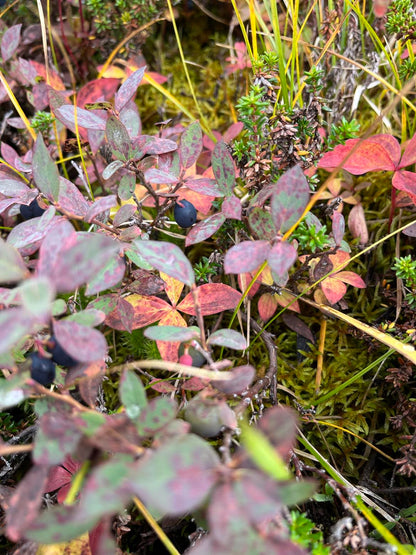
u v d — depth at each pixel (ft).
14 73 0.94
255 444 0.31
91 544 0.50
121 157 0.64
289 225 0.49
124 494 0.32
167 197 0.67
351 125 0.66
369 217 0.88
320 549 0.46
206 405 0.44
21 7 1.06
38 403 0.44
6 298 0.44
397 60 0.93
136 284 0.63
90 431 0.39
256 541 0.32
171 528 0.62
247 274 0.74
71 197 0.59
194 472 0.32
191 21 1.18
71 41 1.05
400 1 0.77
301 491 0.31
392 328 0.68
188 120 1.03
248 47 0.80
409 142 0.70
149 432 0.38
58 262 0.36
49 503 0.56
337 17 0.86
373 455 0.70
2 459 0.60
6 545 0.56
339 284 0.70
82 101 0.92
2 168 0.76
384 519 0.63
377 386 0.74
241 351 0.76
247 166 0.68
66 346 0.41
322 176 0.88
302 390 0.74
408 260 0.65
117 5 0.95
